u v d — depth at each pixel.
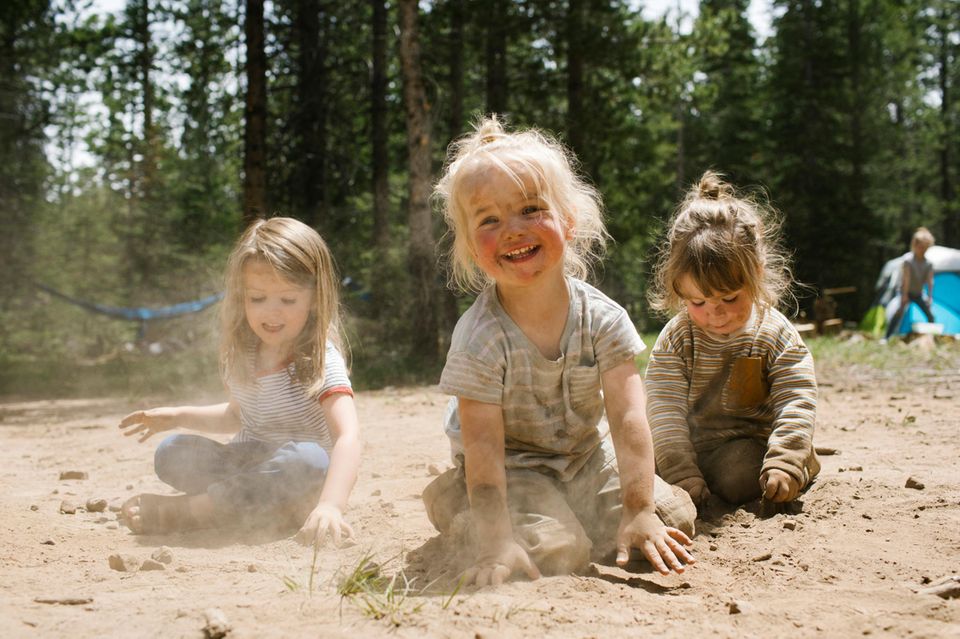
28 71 21.47
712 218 3.08
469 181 2.47
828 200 31.06
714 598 2.15
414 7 12.73
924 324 12.88
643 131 20.45
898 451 4.12
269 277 3.12
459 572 2.36
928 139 39.56
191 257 21.80
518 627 1.83
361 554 2.63
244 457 3.29
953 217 42.31
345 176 19.45
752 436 3.39
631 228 21.25
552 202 2.47
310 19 18.66
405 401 8.03
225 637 1.80
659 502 2.69
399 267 15.05
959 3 39.47
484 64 20.73
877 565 2.42
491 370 2.52
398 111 19.53
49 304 21.94
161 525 3.04
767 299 3.23
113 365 16.28
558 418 2.65
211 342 16.56
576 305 2.61
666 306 3.34
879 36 33.62
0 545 2.81
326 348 3.27
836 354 10.18
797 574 2.36
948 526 2.78
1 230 21.61
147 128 24.58
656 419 3.33
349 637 1.77
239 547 2.82
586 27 17.30
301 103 18.72
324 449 3.21
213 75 21.31
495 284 2.67
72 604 2.10
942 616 1.96
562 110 19.89
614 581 2.33
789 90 31.89
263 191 15.02
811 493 3.26
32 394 12.20
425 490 2.82
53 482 4.23
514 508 2.51
